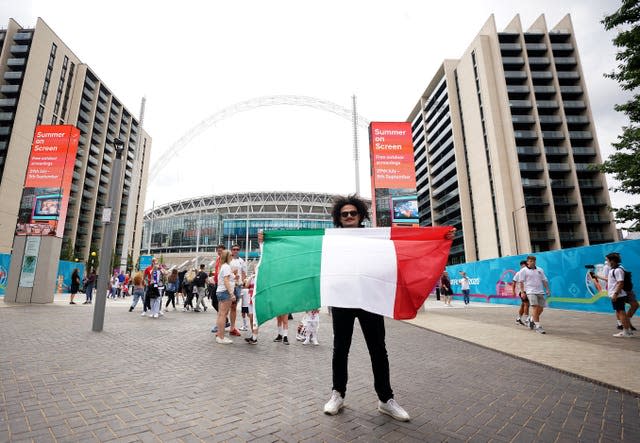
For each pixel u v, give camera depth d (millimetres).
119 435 2605
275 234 3707
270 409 3250
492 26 53250
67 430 2664
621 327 8969
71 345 6016
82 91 63656
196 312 14375
